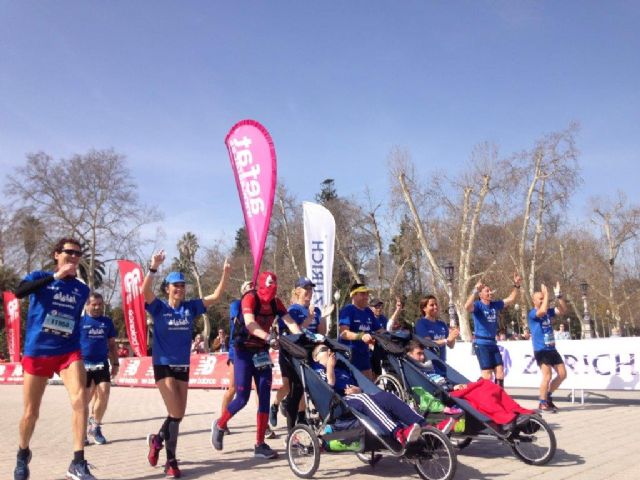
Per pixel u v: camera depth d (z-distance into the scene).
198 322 53.72
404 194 33.00
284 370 6.80
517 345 12.14
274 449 7.50
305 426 5.88
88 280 44.91
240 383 6.77
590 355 11.39
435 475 5.52
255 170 8.30
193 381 19.11
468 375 12.55
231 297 46.94
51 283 5.55
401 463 6.52
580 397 12.91
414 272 45.12
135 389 19.38
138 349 20.02
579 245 47.81
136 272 19.81
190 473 6.13
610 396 13.16
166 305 6.33
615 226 49.56
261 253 8.08
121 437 8.92
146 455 7.27
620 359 11.09
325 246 12.50
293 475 5.96
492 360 9.22
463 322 31.94
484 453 6.88
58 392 18.80
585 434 7.91
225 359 18.62
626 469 5.80
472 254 33.25
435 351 7.98
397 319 9.48
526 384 11.97
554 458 6.43
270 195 8.12
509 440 6.27
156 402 14.68
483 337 9.24
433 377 7.19
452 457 5.24
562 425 8.74
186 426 9.98
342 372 6.50
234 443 7.98
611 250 49.28
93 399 8.49
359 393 6.07
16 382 24.00
